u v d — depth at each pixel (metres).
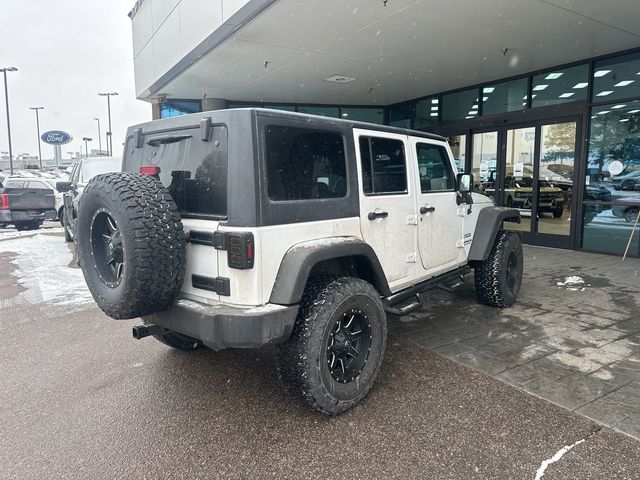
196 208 2.95
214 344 2.65
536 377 3.51
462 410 3.05
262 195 2.69
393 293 3.84
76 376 3.72
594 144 8.49
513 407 3.07
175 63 9.06
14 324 5.11
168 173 3.17
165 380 3.61
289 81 10.20
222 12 6.94
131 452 2.66
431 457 2.56
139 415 3.08
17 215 14.12
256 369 3.80
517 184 9.84
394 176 3.81
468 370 3.65
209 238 2.76
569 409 3.03
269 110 2.78
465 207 4.84
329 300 2.91
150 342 4.48
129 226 2.60
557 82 9.01
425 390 3.33
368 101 12.78
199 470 2.49
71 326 5.01
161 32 9.55
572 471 2.42
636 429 2.79
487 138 10.41
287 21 6.58
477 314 5.08
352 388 3.06
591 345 4.13
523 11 6.18
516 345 4.16
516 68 9.17
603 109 8.30
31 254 9.70
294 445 2.70
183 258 2.78
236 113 2.70
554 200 9.18
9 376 3.75
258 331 2.61
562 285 6.24
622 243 8.23
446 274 4.62
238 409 3.14
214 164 2.82
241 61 8.57
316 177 3.07
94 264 3.01
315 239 3.03
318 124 3.09
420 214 4.08
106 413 3.11
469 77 9.91
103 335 4.71
